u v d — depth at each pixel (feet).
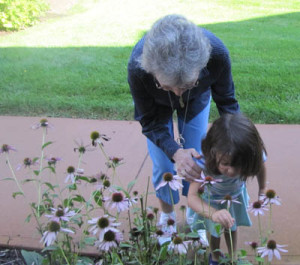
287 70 16.24
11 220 7.83
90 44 22.07
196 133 6.77
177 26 4.71
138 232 5.92
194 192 5.64
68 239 5.95
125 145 10.94
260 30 23.98
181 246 5.07
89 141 11.28
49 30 26.09
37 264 5.95
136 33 24.27
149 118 6.46
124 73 16.83
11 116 13.20
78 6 34.09
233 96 6.46
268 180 8.96
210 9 30.94
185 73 4.57
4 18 25.31
